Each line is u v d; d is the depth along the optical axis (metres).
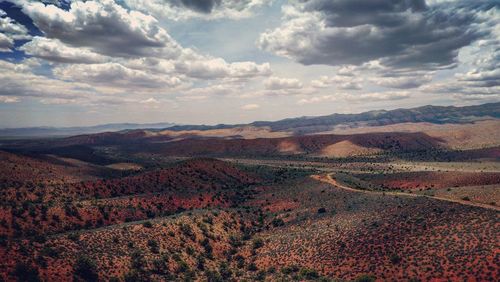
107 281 72.06
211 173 197.88
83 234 85.75
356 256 80.56
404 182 185.62
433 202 96.75
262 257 92.88
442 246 74.75
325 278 74.25
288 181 180.50
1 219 99.25
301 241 95.50
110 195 150.88
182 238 97.44
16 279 65.31
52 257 73.06
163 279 78.19
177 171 186.88
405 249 77.62
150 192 160.62
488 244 70.75
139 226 96.25
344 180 166.75
